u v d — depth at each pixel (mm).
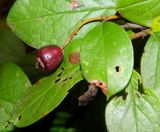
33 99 179
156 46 179
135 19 178
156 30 180
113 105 176
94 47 171
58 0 188
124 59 168
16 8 187
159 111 175
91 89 166
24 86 200
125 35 172
